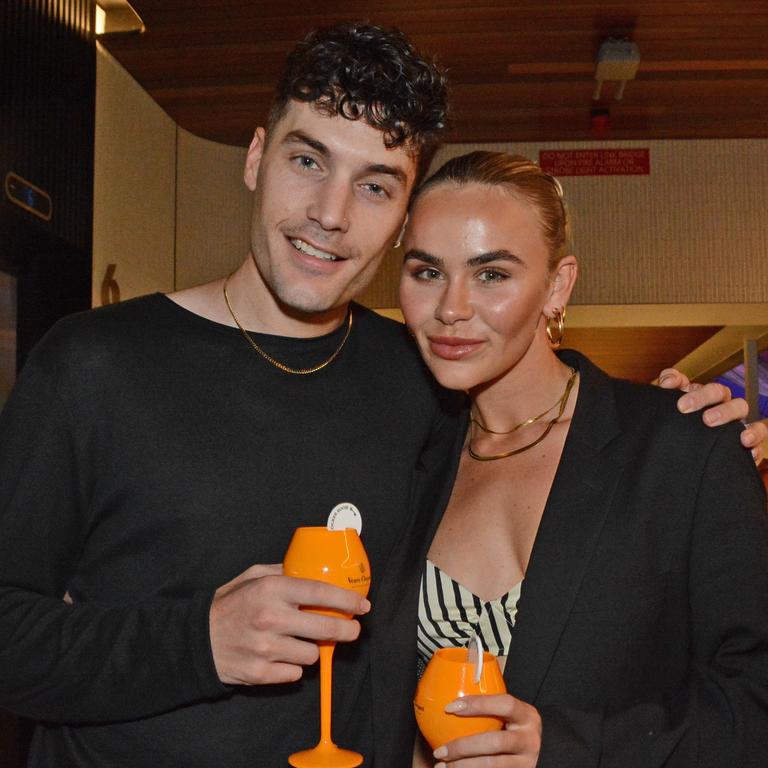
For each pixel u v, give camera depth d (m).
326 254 1.46
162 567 1.45
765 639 1.37
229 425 1.49
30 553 1.38
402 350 1.75
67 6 3.14
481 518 1.63
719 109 4.29
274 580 1.16
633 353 7.34
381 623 1.56
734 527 1.42
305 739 1.46
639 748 1.31
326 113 1.42
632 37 3.57
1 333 2.99
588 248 4.72
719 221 4.68
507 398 1.71
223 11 3.39
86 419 1.43
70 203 3.15
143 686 1.25
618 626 1.43
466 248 1.50
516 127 4.50
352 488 1.55
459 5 3.32
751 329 5.98
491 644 1.54
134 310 1.55
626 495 1.50
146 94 4.12
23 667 1.29
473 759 1.19
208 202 4.64
